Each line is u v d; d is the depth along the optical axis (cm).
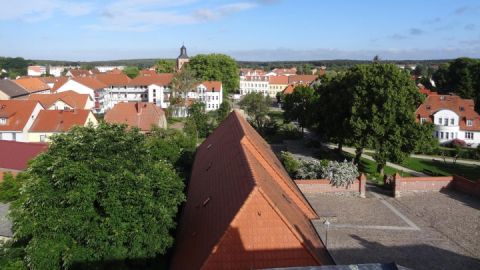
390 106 5256
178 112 11375
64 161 2234
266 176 2733
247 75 19775
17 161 5116
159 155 4284
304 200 3198
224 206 2281
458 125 8300
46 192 2191
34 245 2169
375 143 5397
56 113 7262
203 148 4578
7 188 3972
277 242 2069
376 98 5400
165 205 2302
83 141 2380
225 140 3691
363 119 5522
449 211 3775
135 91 13275
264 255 2058
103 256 2144
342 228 3356
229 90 15788
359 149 5903
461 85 10994
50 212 2166
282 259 2070
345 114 6028
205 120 9075
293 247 2077
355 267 1420
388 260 2817
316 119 6894
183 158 4812
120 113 7744
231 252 2033
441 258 2859
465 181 4288
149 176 2333
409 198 4181
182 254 2339
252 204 2050
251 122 9256
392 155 5322
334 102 6138
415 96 5566
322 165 4588
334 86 6500
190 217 2723
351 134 5594
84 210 2169
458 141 8131
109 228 2161
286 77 19712
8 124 7000
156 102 12875
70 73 18425
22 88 11300
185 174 4372
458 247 3031
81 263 2147
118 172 2247
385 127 5359
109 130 2506
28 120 7069
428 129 5306
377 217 3628
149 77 13425
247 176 2333
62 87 11562
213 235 2123
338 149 6962
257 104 9362
